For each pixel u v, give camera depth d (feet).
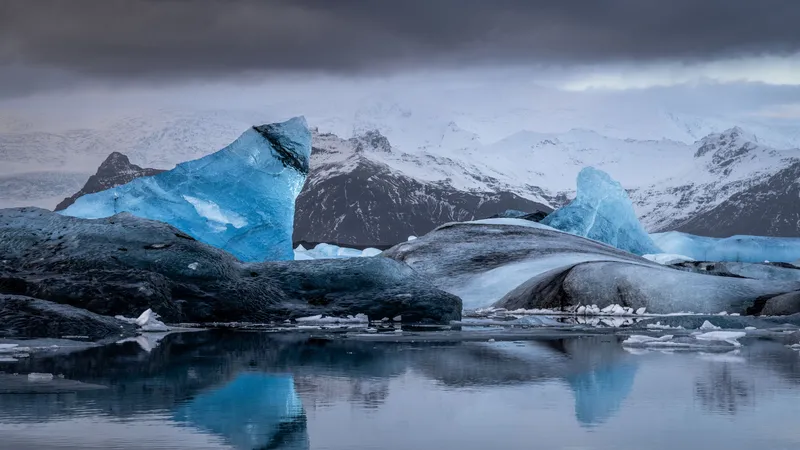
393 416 30.63
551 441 26.91
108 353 50.11
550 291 114.73
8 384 36.81
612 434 27.86
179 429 28.07
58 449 25.30
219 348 54.24
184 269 82.17
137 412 30.81
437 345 57.77
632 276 110.42
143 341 58.80
